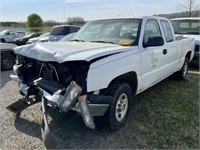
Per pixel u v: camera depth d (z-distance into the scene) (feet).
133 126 11.53
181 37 19.54
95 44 11.88
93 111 9.37
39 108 13.73
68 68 9.70
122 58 10.70
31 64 12.12
